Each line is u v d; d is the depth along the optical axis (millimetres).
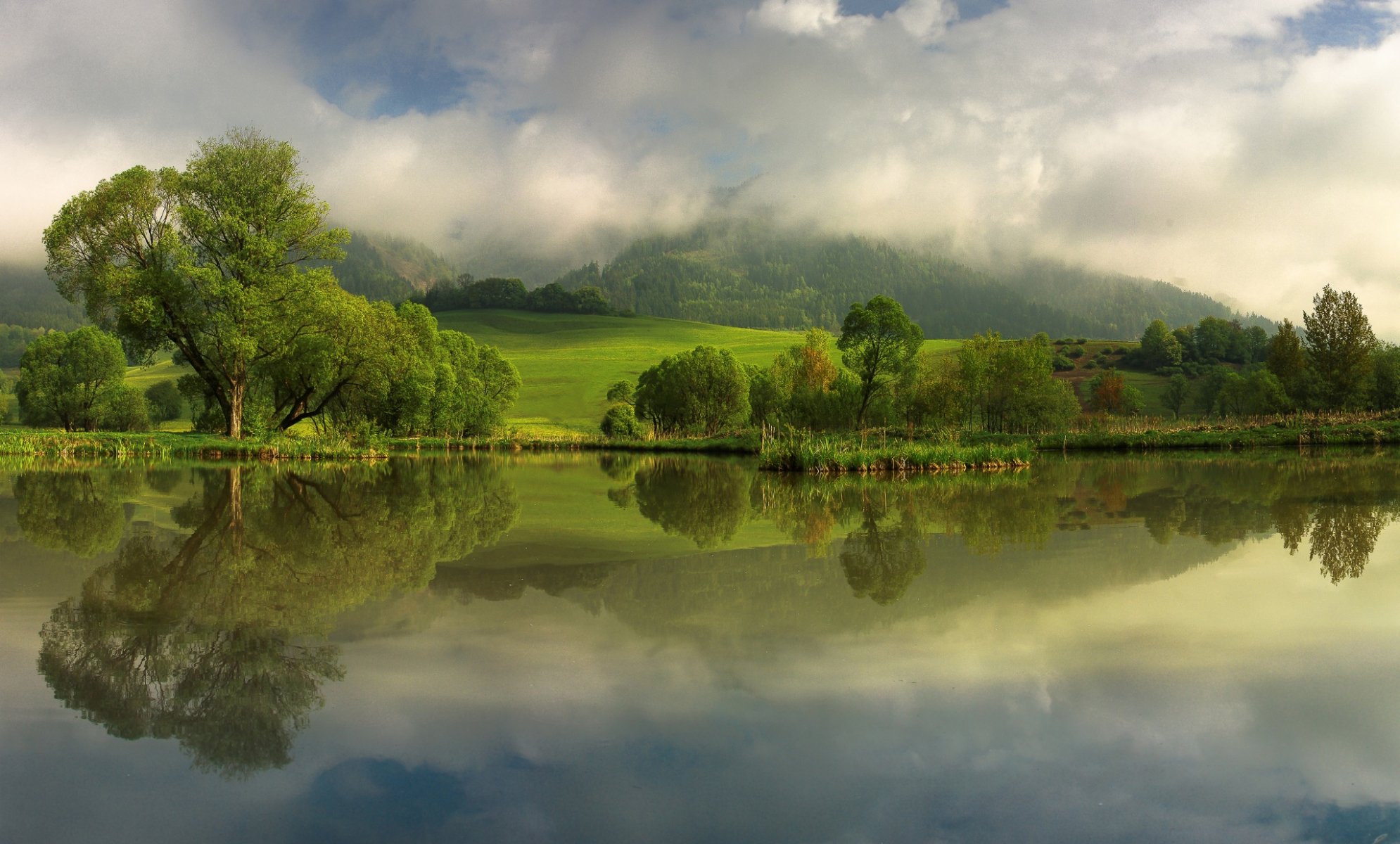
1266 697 5922
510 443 69062
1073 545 12906
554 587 9852
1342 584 9734
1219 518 16156
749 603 8922
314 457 42188
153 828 4070
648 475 33375
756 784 4551
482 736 5230
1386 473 28594
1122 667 6594
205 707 5770
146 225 39812
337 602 8977
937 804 4332
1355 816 4195
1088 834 4016
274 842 3920
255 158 41000
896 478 30016
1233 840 3920
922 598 9133
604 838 3912
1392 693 5988
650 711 5656
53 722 5492
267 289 41031
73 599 9070
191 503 19281
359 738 5199
